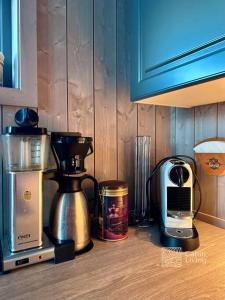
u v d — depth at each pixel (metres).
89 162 0.95
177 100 0.90
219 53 0.56
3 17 0.81
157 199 1.08
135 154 1.06
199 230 0.91
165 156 1.17
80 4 0.91
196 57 0.62
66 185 0.73
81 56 0.92
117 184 0.84
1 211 0.76
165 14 0.73
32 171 0.65
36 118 0.67
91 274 0.61
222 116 0.93
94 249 0.76
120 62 1.02
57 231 0.71
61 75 0.87
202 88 0.71
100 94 0.97
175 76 0.69
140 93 0.85
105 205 0.81
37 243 0.66
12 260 0.61
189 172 0.84
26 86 0.78
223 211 0.94
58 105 0.87
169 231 0.80
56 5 0.86
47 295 0.53
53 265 0.66
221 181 0.94
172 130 1.18
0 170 0.76
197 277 0.60
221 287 0.55
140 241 0.82
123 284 0.57
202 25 0.60
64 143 0.70
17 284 0.57
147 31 0.81
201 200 1.02
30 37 0.78
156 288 0.55
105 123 0.98
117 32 1.01
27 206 0.64
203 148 0.97
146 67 0.82
